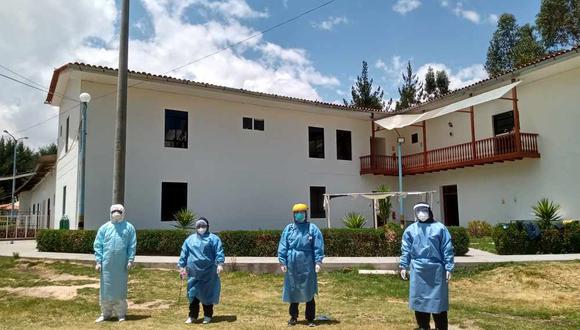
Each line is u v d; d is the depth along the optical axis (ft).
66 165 68.54
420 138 88.28
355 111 80.94
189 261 23.65
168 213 63.93
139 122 62.85
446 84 137.39
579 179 60.03
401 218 65.77
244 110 72.79
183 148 66.23
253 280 37.86
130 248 24.47
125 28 43.78
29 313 25.75
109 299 23.71
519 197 68.28
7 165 159.02
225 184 69.41
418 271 20.51
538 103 65.87
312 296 23.12
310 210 78.48
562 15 99.55
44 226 93.15
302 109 78.13
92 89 59.62
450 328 22.80
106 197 59.06
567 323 24.86
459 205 79.00
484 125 74.74
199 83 62.75
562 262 40.34
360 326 22.38
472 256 45.34
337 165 82.84
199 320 23.73
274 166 74.95
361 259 42.86
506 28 121.90
